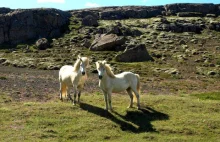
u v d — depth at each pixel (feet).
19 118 58.54
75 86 66.03
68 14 355.56
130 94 67.15
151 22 338.34
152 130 56.34
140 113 63.82
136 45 198.49
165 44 257.14
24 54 213.46
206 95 90.27
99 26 309.01
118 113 63.31
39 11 294.46
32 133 51.96
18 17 279.28
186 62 189.06
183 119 61.67
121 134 54.39
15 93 81.97
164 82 124.88
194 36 292.40
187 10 394.32
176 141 52.08
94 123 57.57
